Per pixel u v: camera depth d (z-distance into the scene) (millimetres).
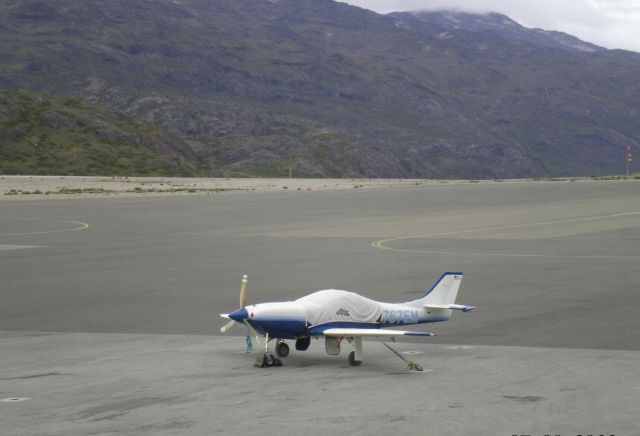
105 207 92125
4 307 31781
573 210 84062
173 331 26953
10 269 42812
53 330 27297
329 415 16797
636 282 36500
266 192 124750
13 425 16375
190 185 151000
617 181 155625
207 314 29922
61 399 18391
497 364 21562
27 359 22875
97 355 23344
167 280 38500
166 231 64375
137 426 16219
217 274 40344
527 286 35562
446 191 123875
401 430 15703
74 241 56938
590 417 16469
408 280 37500
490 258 45844
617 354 22703
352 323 22281
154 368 21547
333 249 51188
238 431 15797
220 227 67812
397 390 18844
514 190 124562
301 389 19062
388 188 136500
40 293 35094
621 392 18453
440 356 22719
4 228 67062
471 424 16047
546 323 27438
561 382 19453
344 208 89875
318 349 23859
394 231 63500
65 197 110438
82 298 33719
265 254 48688
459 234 60812
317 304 22062
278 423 16281
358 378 20156
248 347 23453
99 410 17438
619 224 68062
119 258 47219
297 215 80562
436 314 24000
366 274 39688
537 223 69688
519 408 17156
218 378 20328
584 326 26859
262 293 34312
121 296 34156
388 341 24859
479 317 28641
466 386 19156
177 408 17516
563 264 42906
